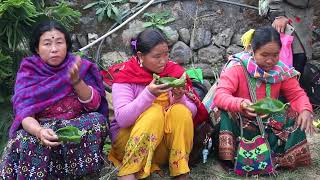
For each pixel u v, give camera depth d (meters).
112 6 5.04
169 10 5.13
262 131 3.55
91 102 3.32
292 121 3.62
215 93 3.54
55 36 3.22
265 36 3.41
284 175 3.59
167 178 3.58
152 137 3.20
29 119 3.14
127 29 5.04
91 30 5.05
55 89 3.26
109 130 3.50
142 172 3.26
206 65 5.10
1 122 4.08
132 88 3.40
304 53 4.47
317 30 5.16
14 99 3.23
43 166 3.13
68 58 3.32
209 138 3.73
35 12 3.99
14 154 3.17
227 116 3.59
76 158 3.23
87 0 5.07
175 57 5.07
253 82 3.55
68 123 3.20
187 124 3.27
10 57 3.99
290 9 4.35
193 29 5.10
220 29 5.14
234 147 3.62
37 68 3.27
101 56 5.01
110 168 3.72
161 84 3.13
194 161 3.72
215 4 5.15
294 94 3.61
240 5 5.16
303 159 3.65
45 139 2.95
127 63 3.45
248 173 3.59
